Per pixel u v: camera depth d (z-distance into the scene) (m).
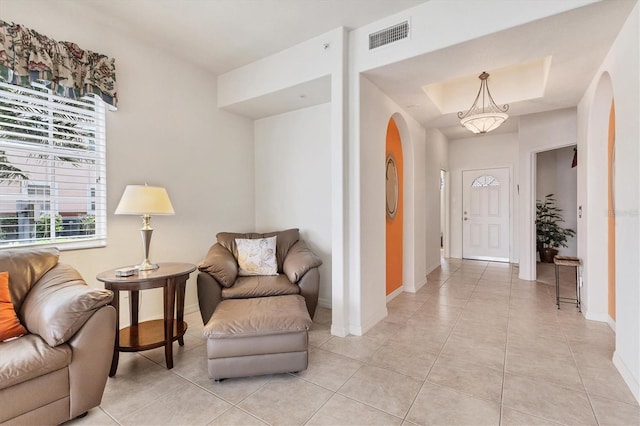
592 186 2.99
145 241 2.38
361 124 2.78
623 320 2.04
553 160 6.27
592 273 3.04
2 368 1.39
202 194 3.46
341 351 2.45
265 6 2.40
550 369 2.14
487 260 6.46
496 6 2.11
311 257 3.00
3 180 2.17
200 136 3.44
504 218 6.30
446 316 3.21
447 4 2.29
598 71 2.62
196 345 2.57
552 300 3.72
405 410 1.74
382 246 3.19
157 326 2.46
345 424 1.63
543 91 3.13
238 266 3.15
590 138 2.96
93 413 1.72
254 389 1.94
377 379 2.04
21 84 2.14
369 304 2.94
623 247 2.04
